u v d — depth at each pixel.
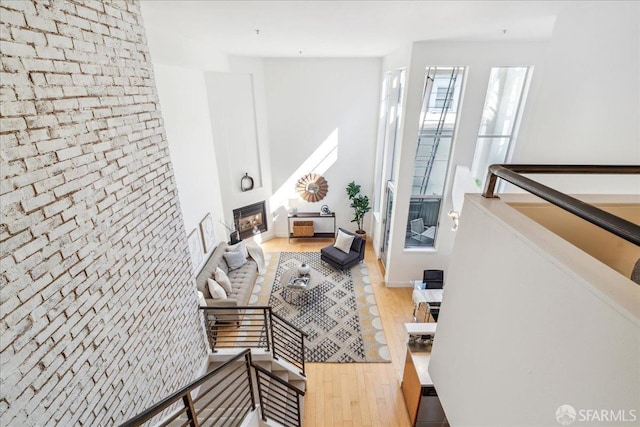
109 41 1.97
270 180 7.54
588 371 0.93
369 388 4.09
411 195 5.57
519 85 4.82
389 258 6.02
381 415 3.73
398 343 4.84
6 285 1.27
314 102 6.95
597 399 0.90
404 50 4.78
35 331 1.39
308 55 6.25
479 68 4.56
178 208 2.92
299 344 4.76
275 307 5.58
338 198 7.83
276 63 6.62
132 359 2.14
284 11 2.78
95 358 1.77
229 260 6.06
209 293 4.95
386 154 6.40
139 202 2.28
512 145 5.12
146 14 2.90
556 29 2.58
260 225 7.66
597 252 1.90
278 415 3.26
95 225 1.80
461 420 1.71
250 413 2.79
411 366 3.68
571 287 0.99
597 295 0.90
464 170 4.78
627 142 1.98
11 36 1.29
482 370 1.52
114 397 1.93
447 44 4.43
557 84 2.55
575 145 2.37
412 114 4.86
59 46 1.55
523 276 1.24
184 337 3.02
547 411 1.08
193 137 5.07
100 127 1.86
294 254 7.39
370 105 7.00
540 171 1.61
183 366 2.97
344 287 6.21
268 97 6.87
